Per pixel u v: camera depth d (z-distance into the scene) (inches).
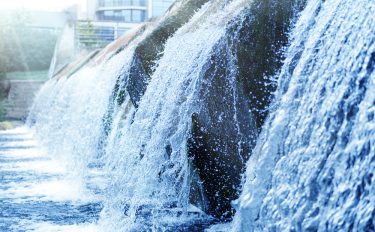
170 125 222.2
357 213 103.3
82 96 451.2
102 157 359.6
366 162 106.0
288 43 190.2
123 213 242.4
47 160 499.2
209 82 200.1
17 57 1596.9
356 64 123.0
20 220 237.1
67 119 505.7
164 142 227.8
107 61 406.0
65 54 1182.3
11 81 1204.5
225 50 195.8
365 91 118.4
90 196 298.4
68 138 473.7
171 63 238.8
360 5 131.1
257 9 193.3
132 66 269.7
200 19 251.1
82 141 397.4
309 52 147.6
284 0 191.3
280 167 137.4
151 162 235.9
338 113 123.5
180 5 295.9
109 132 352.2
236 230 154.3
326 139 124.6
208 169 209.0
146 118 249.3
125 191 257.4
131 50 288.2
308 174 124.3
